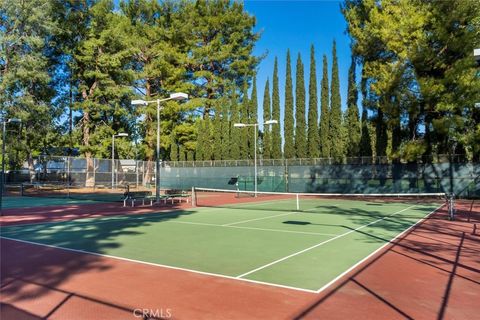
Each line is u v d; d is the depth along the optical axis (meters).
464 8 28.89
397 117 33.44
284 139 48.75
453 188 33.56
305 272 7.78
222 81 54.19
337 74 45.56
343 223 15.84
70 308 5.76
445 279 7.33
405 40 31.48
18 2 36.62
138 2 52.69
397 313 5.56
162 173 48.88
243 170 43.25
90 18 47.03
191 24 52.12
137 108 49.78
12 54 37.75
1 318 5.38
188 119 53.91
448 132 30.25
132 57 51.94
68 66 47.44
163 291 6.54
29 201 27.72
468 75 28.39
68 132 48.72
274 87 49.78
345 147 49.09
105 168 43.81
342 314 5.51
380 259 9.01
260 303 5.95
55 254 9.52
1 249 10.19
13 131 39.03
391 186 35.88
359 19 38.50
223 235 12.59
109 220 16.80
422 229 14.02
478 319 5.35
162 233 13.01
